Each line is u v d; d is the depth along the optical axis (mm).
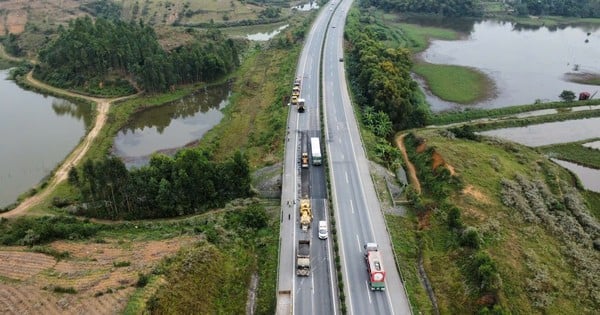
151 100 145125
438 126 128000
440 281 68750
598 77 167750
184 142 121812
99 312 55312
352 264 71000
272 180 93438
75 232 76938
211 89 158375
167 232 78938
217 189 88875
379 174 94750
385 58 147375
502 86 158500
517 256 72438
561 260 73625
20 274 63750
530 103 144750
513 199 86688
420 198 87875
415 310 63594
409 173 101062
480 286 64938
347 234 77312
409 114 125000
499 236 76062
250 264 72000
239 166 88812
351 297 65188
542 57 190750
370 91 126812
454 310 63906
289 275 69062
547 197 90188
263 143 112188
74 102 147750
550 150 116438
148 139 123750
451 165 96000
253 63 176125
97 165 82188
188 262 64312
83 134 126375
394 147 109938
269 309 63906
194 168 85250
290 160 98875
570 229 81500
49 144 120625
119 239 76750
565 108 140500
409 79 142000
